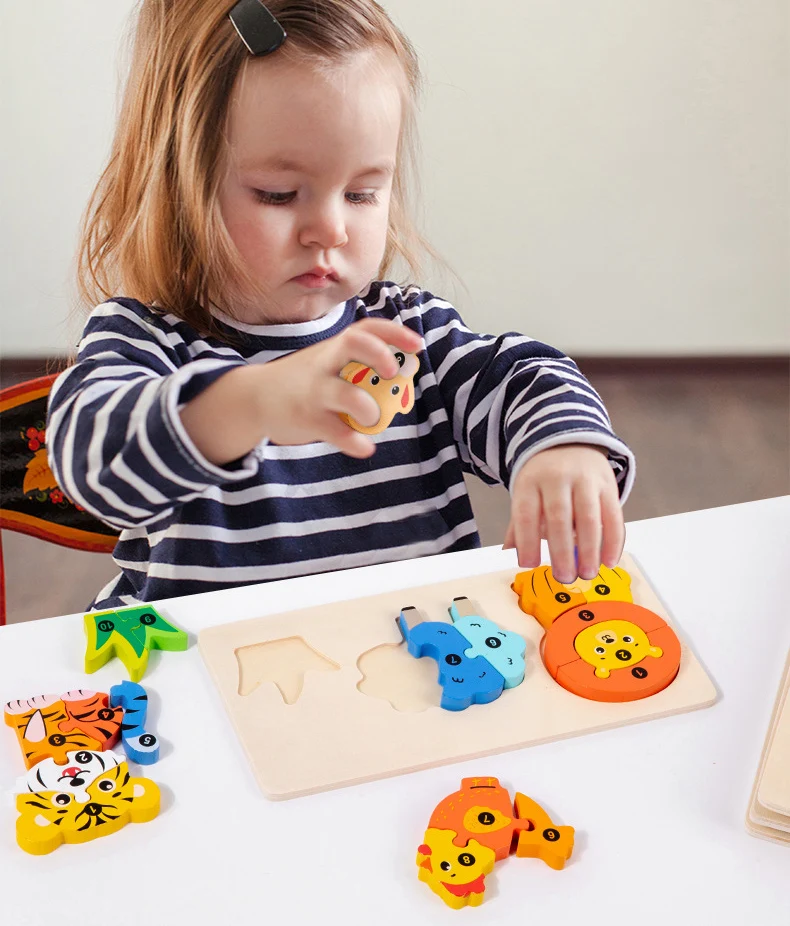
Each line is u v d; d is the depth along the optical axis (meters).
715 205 2.28
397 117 0.74
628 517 1.91
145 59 0.79
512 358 0.86
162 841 0.50
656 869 0.49
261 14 0.70
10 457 0.89
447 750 0.55
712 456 2.11
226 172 0.73
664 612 0.65
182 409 0.56
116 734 0.55
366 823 0.51
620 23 2.08
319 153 0.71
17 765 0.54
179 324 0.82
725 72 2.14
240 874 0.48
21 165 2.06
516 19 2.05
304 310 0.80
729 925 0.46
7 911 0.46
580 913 0.47
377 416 0.51
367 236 0.76
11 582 1.72
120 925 0.46
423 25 2.05
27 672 0.60
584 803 0.52
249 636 0.62
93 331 0.79
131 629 0.62
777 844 0.50
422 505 0.90
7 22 1.94
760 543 0.73
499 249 2.29
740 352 2.43
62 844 0.49
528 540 0.64
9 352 2.24
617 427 2.21
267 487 0.85
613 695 0.58
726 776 0.54
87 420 0.59
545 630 0.64
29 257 2.15
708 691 0.59
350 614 0.64
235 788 0.53
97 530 0.93
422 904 0.47
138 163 0.81
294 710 0.57
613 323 2.40
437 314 0.93
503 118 2.15
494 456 0.85
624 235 2.30
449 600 0.66
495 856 0.49
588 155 2.21
